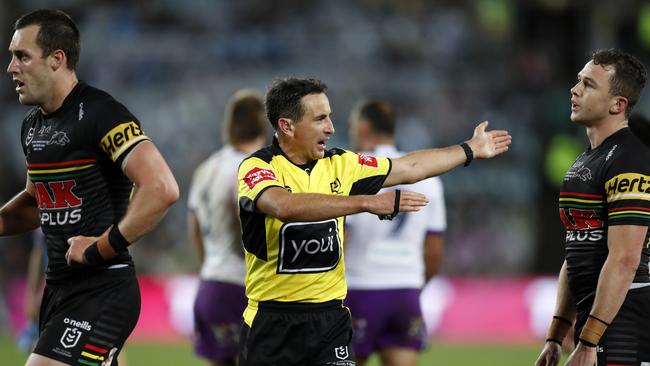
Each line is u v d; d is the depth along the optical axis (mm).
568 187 17484
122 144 16109
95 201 16562
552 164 48594
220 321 24734
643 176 16609
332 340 17062
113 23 69438
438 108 65562
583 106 17391
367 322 23516
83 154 16328
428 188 23797
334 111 64500
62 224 16625
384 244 23469
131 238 15875
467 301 44125
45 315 17094
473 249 58750
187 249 55594
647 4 49188
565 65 47969
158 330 43844
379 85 66688
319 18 71688
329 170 17172
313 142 16875
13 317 45688
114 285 16688
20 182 60031
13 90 64125
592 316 16578
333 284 17172
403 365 23594
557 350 18250
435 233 24078
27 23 16375
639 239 16469
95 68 66688
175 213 57281
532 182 61406
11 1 67500
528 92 64625
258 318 17094
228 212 24531
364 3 72562
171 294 44125
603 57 17312
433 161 17500
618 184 16641
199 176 25547
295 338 16938
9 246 50000
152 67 67000
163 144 62344
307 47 69438
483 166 61781
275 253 16781
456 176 61031
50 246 16875
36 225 18359
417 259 23859
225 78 66688
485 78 67938
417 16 72000
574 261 17469
